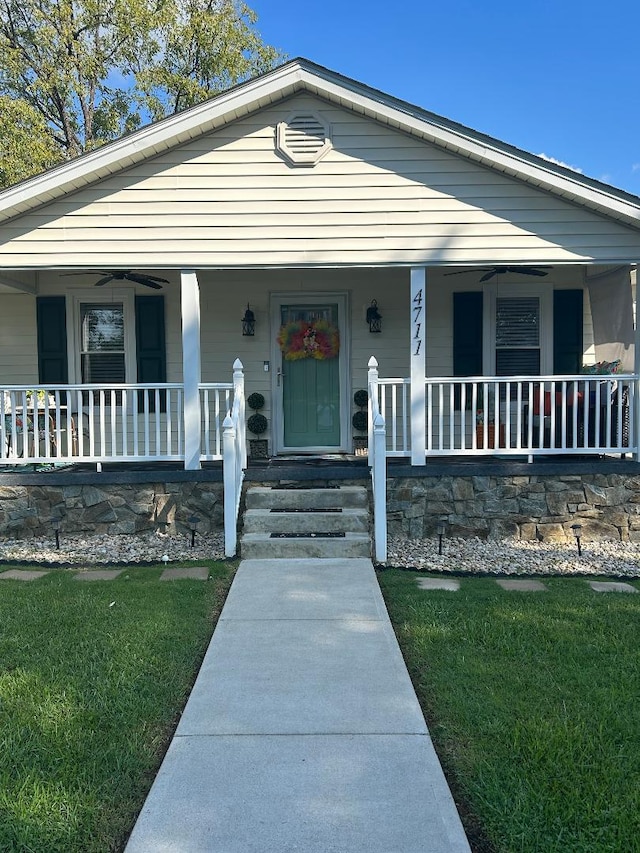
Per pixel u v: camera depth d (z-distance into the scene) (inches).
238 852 102.9
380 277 385.7
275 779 121.5
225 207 307.1
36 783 117.6
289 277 385.1
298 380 391.9
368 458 335.9
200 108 292.8
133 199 306.5
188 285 309.9
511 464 314.2
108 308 388.5
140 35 770.8
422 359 309.6
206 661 172.1
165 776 122.3
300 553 267.4
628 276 331.6
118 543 303.3
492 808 110.6
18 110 653.3
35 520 314.7
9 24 754.8
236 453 287.7
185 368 309.9
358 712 145.6
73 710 143.2
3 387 308.7
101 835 105.9
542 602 212.8
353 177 306.8
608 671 161.2
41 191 293.6
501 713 141.0
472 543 307.9
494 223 306.5
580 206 305.0
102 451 310.5
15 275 355.3
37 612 203.9
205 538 307.4
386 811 112.3
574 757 124.6
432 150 305.9
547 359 383.2
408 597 218.2
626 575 253.4
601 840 103.9
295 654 176.2
